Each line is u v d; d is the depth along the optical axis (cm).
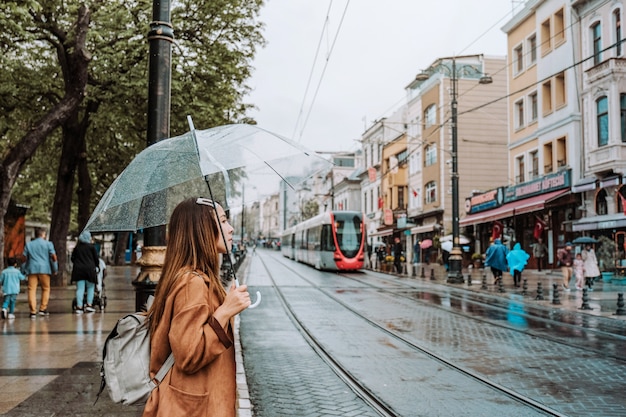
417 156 4834
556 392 680
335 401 645
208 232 260
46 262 1267
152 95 579
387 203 5503
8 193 1480
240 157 282
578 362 848
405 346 988
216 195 341
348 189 6975
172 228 261
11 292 1225
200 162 266
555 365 829
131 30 1794
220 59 1950
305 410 610
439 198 4325
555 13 2920
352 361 862
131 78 1819
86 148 2512
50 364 763
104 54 1808
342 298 1800
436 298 1816
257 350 955
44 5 1723
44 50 2059
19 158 1494
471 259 3700
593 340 1036
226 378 242
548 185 2894
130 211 328
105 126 2158
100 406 570
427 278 2781
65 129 2102
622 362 847
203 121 1959
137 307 552
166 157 300
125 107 1953
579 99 2736
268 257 6084
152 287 546
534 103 3228
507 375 767
